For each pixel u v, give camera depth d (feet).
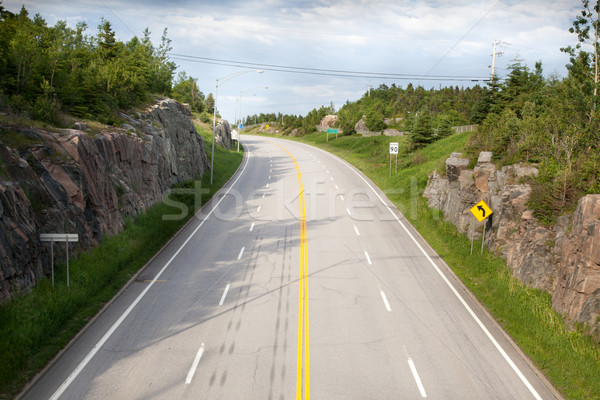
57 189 58.39
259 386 35.86
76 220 60.64
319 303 53.42
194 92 296.71
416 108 372.58
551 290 54.70
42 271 51.01
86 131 74.90
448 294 57.72
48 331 42.60
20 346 38.86
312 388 35.76
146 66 133.18
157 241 75.51
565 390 36.78
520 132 82.53
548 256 56.90
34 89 76.79
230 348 42.01
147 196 90.68
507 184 72.08
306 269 65.67
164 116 119.65
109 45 131.54
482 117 157.17
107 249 64.80
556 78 116.37
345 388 35.88
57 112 72.38
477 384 37.19
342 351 41.98
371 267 67.41
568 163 62.28
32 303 44.98
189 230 85.71
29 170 55.01
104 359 39.55
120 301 52.75
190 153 130.41
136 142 89.61
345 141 266.98
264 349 41.96
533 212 62.28
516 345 44.39
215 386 35.73
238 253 72.54
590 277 45.57
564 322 47.32
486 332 47.16
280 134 419.33
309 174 159.22
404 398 34.83
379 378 37.52
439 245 79.20
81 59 103.76
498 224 73.05
